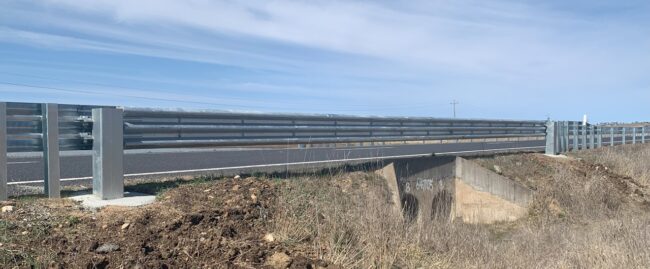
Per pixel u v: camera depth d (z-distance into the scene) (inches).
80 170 396.2
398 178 408.5
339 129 392.2
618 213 515.2
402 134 457.7
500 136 597.3
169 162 441.7
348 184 344.8
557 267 301.3
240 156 516.7
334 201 286.7
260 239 221.8
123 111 265.6
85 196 261.1
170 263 184.5
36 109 252.2
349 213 264.5
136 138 274.2
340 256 219.5
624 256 312.2
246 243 212.1
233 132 322.0
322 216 257.1
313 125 372.5
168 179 308.7
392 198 376.8
